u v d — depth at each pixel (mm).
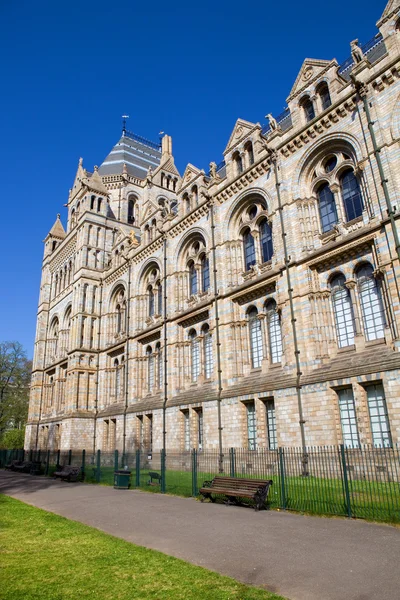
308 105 31781
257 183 33938
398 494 17422
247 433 30734
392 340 23125
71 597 8594
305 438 25688
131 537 13695
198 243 41719
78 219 63531
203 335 37906
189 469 31953
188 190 43094
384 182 24422
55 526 15359
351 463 23078
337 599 8469
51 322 69812
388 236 23750
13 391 86875
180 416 37531
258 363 32219
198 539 13086
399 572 9617
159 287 47000
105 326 56406
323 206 29484
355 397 23562
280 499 17812
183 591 8836
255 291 32344
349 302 26484
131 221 72500
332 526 13961
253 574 9953
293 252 29453
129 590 8938
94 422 53594
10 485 30844
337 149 28766
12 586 9203
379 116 25750
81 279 58312
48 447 58094
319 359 26516
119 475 26844
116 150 80625
